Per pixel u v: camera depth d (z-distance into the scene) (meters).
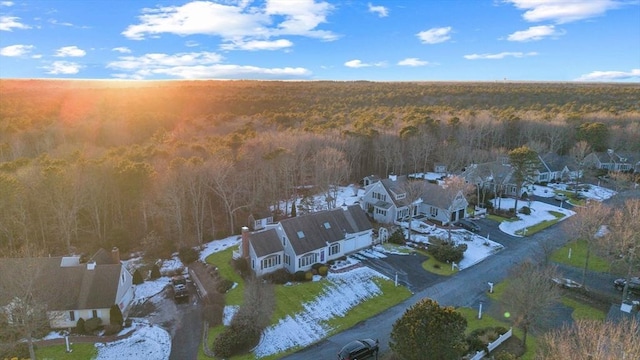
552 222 70.38
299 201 78.25
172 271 51.69
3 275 35.59
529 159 71.44
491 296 45.78
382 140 94.00
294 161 76.25
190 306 43.94
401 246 58.94
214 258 54.41
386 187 68.88
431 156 101.50
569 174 95.75
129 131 100.50
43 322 36.22
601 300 44.34
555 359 24.81
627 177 83.31
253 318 38.09
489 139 107.44
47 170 55.16
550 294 35.38
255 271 49.03
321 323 40.94
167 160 69.31
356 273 50.47
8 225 52.62
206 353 36.00
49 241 58.00
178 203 58.50
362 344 35.41
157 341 37.78
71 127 95.25
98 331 39.28
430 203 68.94
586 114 119.25
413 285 48.44
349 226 56.72
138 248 58.56
